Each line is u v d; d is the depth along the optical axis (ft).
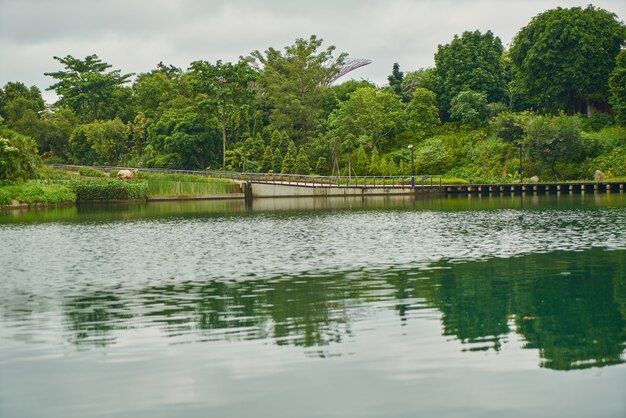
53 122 433.89
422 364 50.62
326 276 87.30
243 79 376.89
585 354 52.54
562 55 355.77
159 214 211.61
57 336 60.08
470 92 381.60
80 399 45.09
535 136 315.99
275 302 72.13
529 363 50.57
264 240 129.29
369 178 323.78
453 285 80.02
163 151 377.50
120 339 58.80
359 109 377.50
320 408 43.01
